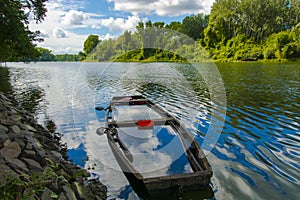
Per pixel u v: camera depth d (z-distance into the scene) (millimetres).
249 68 30625
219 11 50938
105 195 4340
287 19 64375
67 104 11953
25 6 14852
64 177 4105
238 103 11250
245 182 4738
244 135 7141
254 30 57188
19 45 14133
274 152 6000
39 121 8953
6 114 6410
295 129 7551
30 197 2949
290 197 4281
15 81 22688
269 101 11586
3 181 2998
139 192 4316
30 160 3900
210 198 4242
